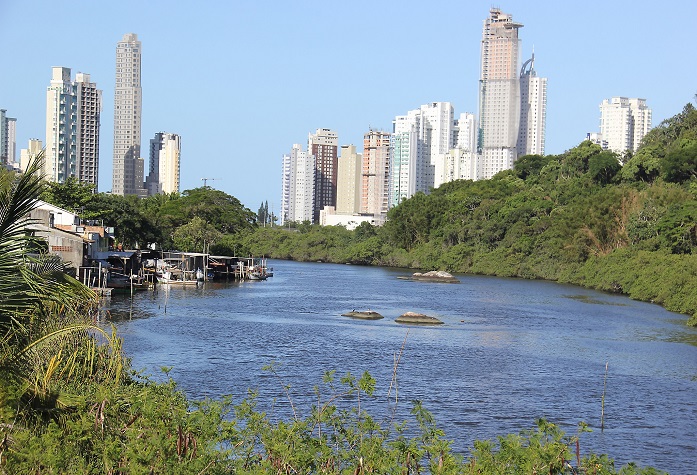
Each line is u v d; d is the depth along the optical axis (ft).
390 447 64.80
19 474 49.93
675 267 319.88
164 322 212.84
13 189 56.44
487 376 150.51
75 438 54.39
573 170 556.10
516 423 115.44
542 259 459.32
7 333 57.00
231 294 316.19
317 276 457.27
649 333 219.41
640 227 400.06
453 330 219.20
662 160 474.08
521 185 577.84
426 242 572.51
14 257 56.70
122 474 52.29
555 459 53.47
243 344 180.75
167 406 59.77
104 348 79.82
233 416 103.40
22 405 57.31
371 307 279.28
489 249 511.81
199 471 50.72
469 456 96.73
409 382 141.90
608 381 148.87
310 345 183.52
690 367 165.68
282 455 53.88
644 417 121.70
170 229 500.74
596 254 422.82
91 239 275.59
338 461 58.03
